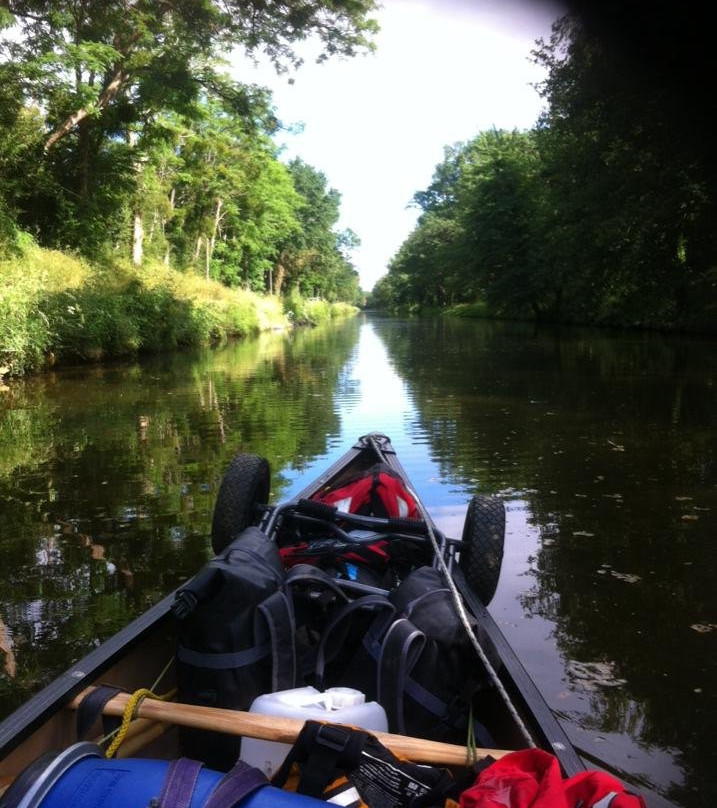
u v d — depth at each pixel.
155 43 24.02
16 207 23.75
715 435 10.08
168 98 24.77
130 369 19.25
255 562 3.02
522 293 46.22
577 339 29.42
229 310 34.16
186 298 28.56
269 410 12.40
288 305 57.59
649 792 3.20
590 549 5.93
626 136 23.50
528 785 1.90
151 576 5.29
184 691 2.85
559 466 8.43
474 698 3.11
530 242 43.12
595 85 22.83
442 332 38.88
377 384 15.93
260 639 2.77
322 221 72.38
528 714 2.61
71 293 19.59
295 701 2.52
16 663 4.11
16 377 16.80
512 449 9.29
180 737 2.95
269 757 2.39
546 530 6.36
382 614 3.00
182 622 2.84
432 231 81.88
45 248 23.67
